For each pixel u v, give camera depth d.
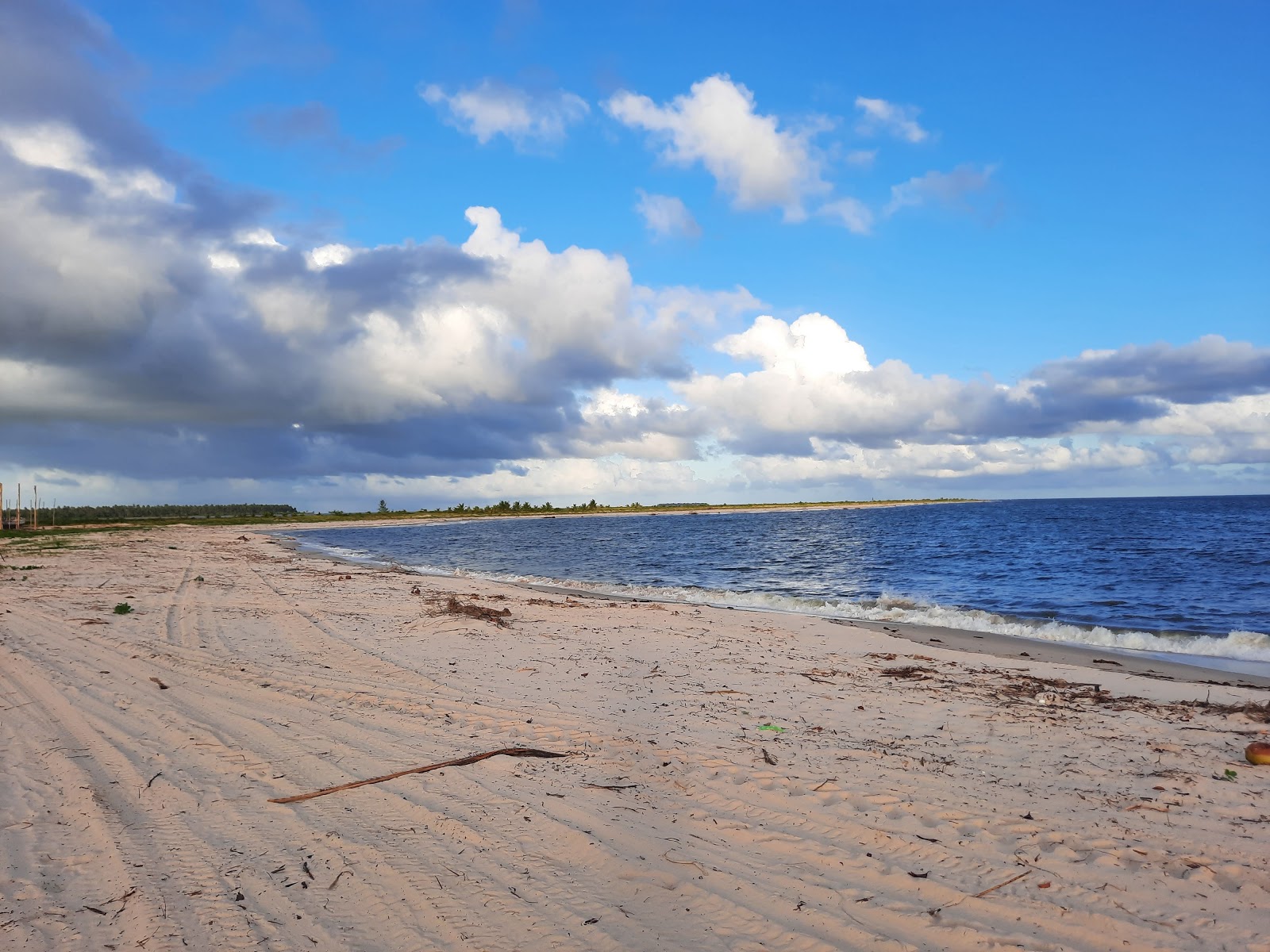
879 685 9.42
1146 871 4.39
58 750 6.25
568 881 4.20
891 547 41.84
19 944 3.45
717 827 4.98
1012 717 7.89
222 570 25.47
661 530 78.38
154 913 3.78
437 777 5.85
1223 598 19.34
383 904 3.93
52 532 62.78
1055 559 31.89
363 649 11.38
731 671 10.21
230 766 6.01
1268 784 5.86
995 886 4.20
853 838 4.83
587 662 10.71
